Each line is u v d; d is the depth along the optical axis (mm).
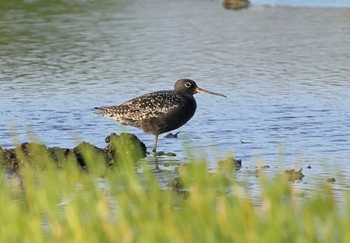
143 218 10516
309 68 26078
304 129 19703
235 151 18078
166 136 19438
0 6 36594
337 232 10086
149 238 10008
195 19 34000
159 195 11180
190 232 9992
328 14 34500
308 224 10133
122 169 12875
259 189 14648
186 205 11117
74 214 10531
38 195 11391
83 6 36812
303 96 22797
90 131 19781
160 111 18422
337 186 15203
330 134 19281
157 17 34406
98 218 10492
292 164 17000
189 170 13438
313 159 17328
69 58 27781
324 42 29625
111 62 27188
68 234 10297
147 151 18297
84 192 11766
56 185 11883
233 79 24844
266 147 18359
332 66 26297
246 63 26859
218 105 22047
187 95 18891
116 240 10125
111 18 34188
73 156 16453
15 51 28812
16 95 23109
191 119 20766
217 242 9766
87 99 22656
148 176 12664
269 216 10109
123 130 19875
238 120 20594
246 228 9906
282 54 28016
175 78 25016
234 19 34062
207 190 11125
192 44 29641
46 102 22344
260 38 30469
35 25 32812
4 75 25594
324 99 22453
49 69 26344
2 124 20297
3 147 18516
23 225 10289
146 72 25797
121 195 11391
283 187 11070
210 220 10164
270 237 9734
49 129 19906
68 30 31891
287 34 31031
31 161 16391
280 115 20984
